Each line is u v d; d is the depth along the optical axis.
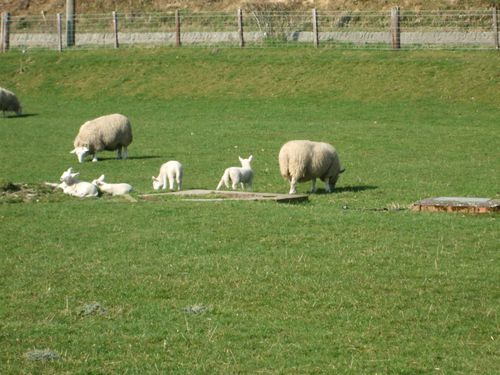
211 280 16.14
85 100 46.62
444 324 14.12
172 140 35.81
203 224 19.72
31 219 20.53
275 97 44.59
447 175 27.59
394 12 48.78
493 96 42.19
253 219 20.08
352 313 14.58
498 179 26.75
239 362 12.66
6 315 14.59
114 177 28.44
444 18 56.09
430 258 17.28
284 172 24.61
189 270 16.69
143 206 21.64
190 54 50.50
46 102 46.72
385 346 13.27
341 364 12.59
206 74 47.81
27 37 61.28
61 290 15.73
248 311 14.72
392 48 48.59
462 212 21.27
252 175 25.12
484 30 53.25
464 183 26.16
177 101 45.25
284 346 13.26
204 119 41.16
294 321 14.25
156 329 13.93
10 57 52.91
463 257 17.38
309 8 60.84
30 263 17.28
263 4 61.44
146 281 16.12
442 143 33.91
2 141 36.09
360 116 40.66
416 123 38.78
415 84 44.06
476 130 36.66
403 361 12.71
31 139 36.56
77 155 31.47
